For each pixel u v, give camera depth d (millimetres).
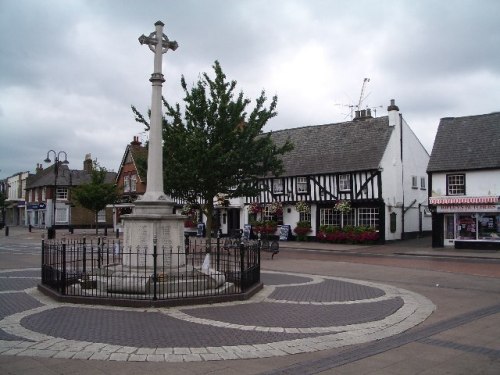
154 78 11469
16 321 7992
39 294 10633
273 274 15547
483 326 8188
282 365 5965
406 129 32656
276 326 7941
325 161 32219
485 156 25375
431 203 26516
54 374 5469
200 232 38188
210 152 20156
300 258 21938
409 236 32312
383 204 29344
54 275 10680
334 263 19547
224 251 22141
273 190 34406
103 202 38719
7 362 5871
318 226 32062
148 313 8672
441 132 28156
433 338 7371
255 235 33719
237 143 21438
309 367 5902
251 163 21875
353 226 30156
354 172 30344
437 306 10062
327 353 6527
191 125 21547
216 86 21375
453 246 26359
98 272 11172
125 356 6148
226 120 21156
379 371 5797
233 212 37344
